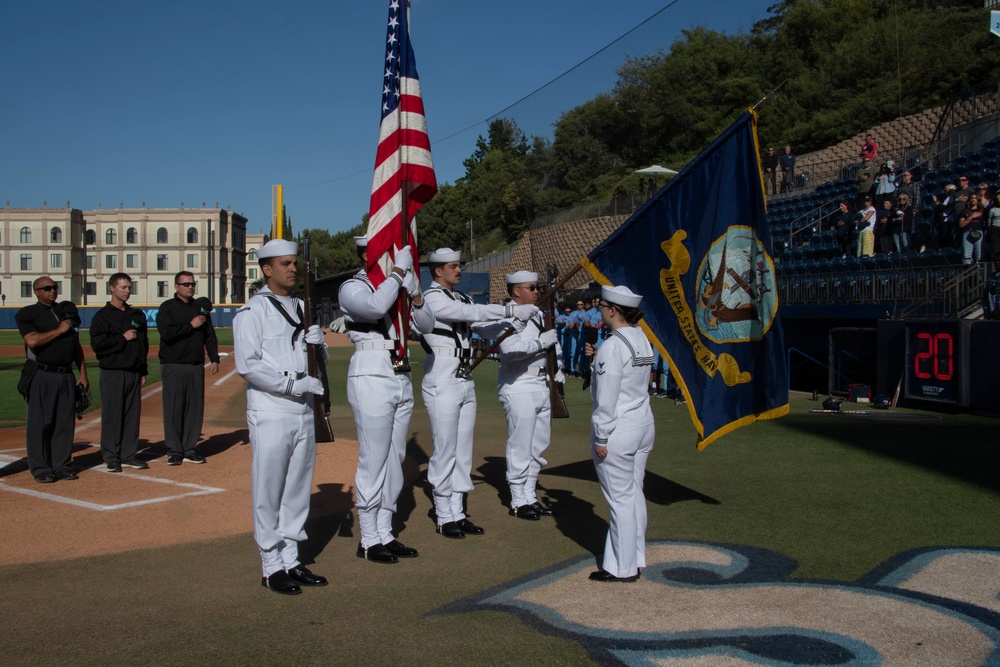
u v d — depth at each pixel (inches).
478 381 707.4
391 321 206.7
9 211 3043.8
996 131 826.2
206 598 175.6
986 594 171.9
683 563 195.8
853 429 389.4
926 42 1178.0
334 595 177.5
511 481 246.4
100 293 3213.6
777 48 1232.2
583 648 147.2
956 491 260.7
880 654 143.1
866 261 634.8
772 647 146.4
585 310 719.1
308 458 186.9
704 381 230.4
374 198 220.2
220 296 3282.5
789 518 233.8
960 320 440.1
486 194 1811.0
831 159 1078.4
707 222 235.9
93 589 181.8
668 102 781.9
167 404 328.5
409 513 253.9
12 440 393.7
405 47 224.2
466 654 145.2
